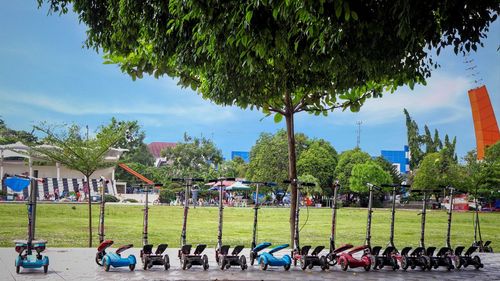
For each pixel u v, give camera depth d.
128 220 28.03
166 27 9.08
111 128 16.36
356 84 10.79
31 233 9.79
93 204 36.59
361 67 9.24
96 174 54.25
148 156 77.38
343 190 64.88
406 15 6.67
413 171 78.94
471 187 24.78
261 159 61.12
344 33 7.68
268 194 59.97
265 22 7.71
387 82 12.58
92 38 10.49
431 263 11.20
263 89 11.81
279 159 60.72
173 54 9.62
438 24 7.87
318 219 33.81
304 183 11.25
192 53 9.34
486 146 55.94
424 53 9.12
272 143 61.94
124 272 9.70
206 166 70.75
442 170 52.97
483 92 63.59
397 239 20.80
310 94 13.21
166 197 50.12
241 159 81.56
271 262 10.35
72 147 15.24
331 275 9.86
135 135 72.62
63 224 23.88
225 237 19.62
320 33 7.78
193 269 10.24
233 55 8.64
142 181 58.47
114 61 12.08
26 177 10.95
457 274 10.60
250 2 7.02
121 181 61.56
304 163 63.88
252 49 8.08
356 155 66.19
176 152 71.50
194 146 72.00
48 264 9.85
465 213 42.78
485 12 7.54
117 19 9.77
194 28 8.22
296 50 8.58
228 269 10.36
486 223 33.50
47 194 46.91
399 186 11.66
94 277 9.05
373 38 7.85
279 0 6.68
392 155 93.12
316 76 11.30
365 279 9.44
